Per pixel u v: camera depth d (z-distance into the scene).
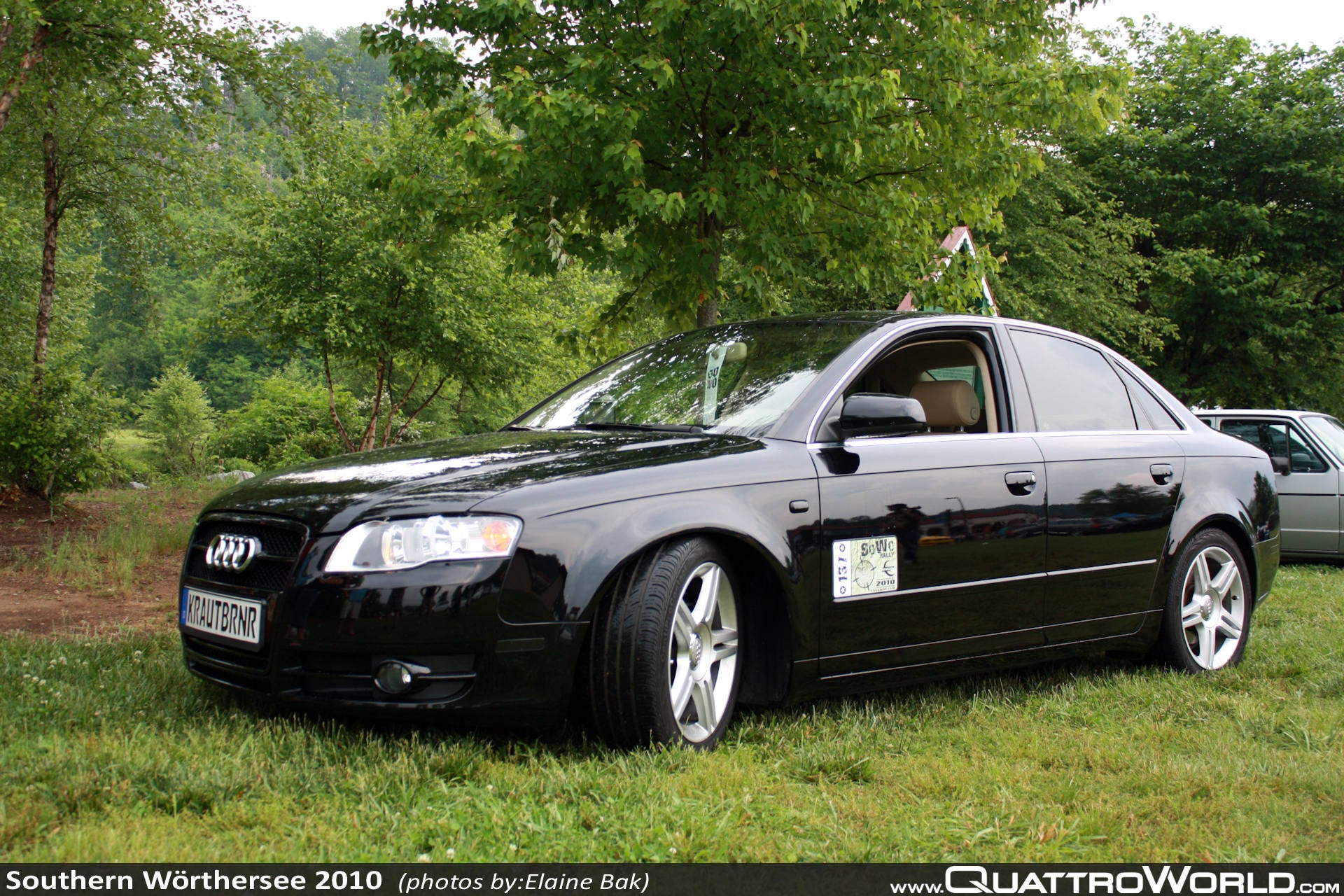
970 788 2.91
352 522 3.05
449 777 2.84
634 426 4.05
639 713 3.07
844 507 3.59
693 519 3.23
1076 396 4.64
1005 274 20.16
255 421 37.56
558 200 7.39
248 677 3.20
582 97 6.32
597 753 3.15
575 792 2.72
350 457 3.86
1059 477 4.23
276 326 16.03
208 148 15.71
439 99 7.59
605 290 23.00
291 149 15.53
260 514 3.29
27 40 11.43
